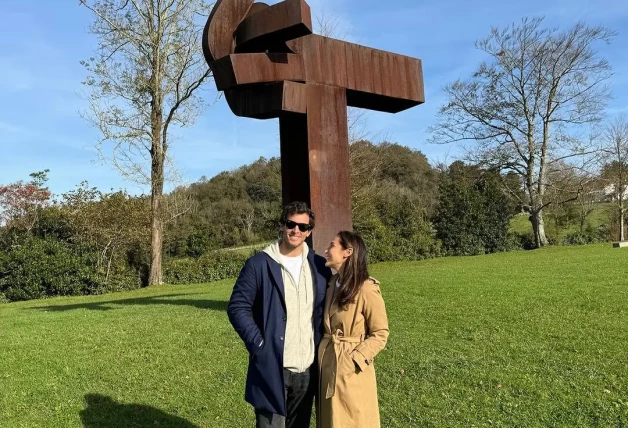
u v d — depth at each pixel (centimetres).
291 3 412
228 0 451
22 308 1187
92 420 402
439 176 3438
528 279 1052
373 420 262
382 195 2344
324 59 489
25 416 412
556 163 2598
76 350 602
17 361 561
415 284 1052
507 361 505
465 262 1697
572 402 398
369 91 521
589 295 812
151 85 1747
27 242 1700
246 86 456
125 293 1562
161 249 1823
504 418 377
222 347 595
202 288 1502
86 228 1852
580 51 2400
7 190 2038
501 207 2545
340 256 267
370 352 255
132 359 558
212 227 2558
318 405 263
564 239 2675
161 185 1812
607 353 512
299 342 258
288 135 529
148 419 402
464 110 2588
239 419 398
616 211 2742
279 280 258
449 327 659
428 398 422
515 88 2497
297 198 523
